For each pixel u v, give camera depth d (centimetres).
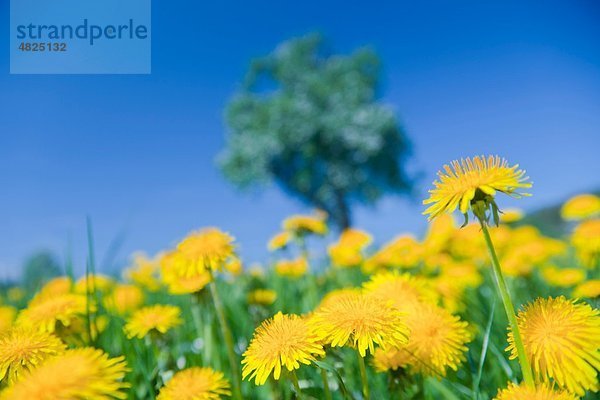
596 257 65
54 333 34
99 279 58
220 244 37
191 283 43
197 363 42
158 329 38
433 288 43
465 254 72
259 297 52
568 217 82
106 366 21
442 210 25
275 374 25
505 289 23
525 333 25
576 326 24
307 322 27
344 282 71
